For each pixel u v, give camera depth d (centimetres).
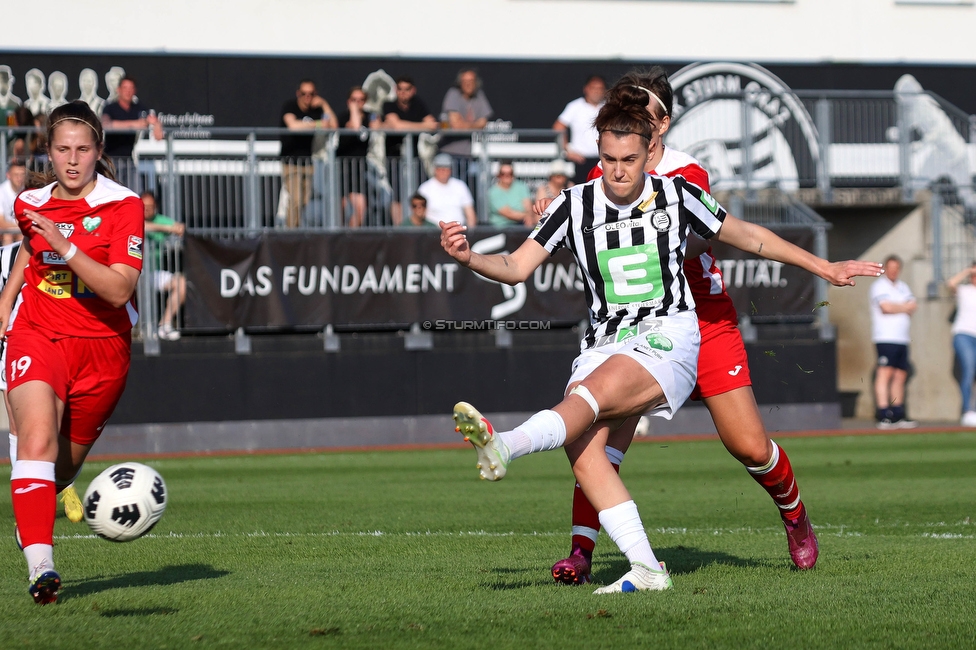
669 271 1014
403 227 3738
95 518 999
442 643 814
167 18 4409
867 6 5003
